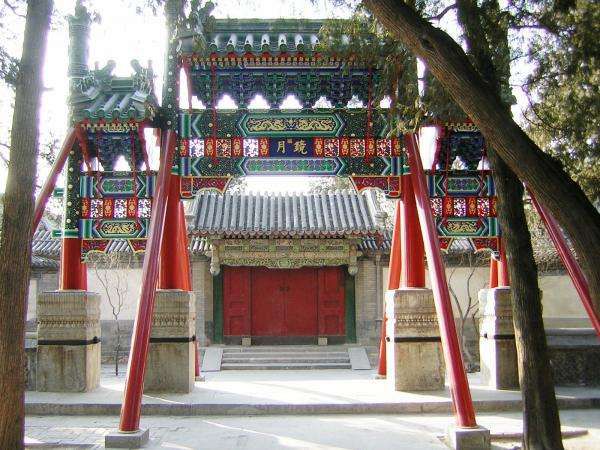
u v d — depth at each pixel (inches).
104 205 627.5
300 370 1126.4
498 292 618.8
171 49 629.9
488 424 498.9
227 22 660.7
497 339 615.2
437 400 557.6
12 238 372.2
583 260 350.3
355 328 1274.6
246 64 617.3
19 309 370.6
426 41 367.9
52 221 1305.4
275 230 1208.8
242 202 1318.9
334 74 631.8
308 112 637.3
